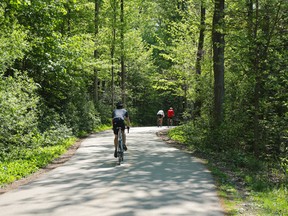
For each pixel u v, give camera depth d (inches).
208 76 854.5
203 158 540.4
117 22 1362.0
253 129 584.1
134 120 1973.4
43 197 300.7
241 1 548.4
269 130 542.3
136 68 1993.1
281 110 564.7
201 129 657.0
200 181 366.6
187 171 424.2
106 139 838.5
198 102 872.3
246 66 550.3
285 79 495.8
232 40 544.4
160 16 1493.6
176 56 1084.5
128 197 297.0
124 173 410.0
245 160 500.7
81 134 972.6
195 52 993.5
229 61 667.4
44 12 667.4
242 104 608.1
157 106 2172.7
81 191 320.5
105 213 250.4
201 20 877.8
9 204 279.7
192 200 289.6
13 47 512.7
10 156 482.9
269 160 555.8
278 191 335.9
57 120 799.7
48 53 706.8
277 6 501.7
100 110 1422.2
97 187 336.2
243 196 315.6
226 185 350.3
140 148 653.3
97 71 1393.9
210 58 869.8
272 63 530.0
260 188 349.4
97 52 1364.4
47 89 842.8
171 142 766.5
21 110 533.0
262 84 556.1
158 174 403.9
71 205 272.8
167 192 315.6
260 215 251.9
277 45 527.2
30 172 425.1
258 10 518.6
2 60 488.4
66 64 749.3
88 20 1242.6
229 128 586.2
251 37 514.3
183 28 1031.0
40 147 589.9
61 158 553.9
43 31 692.1
